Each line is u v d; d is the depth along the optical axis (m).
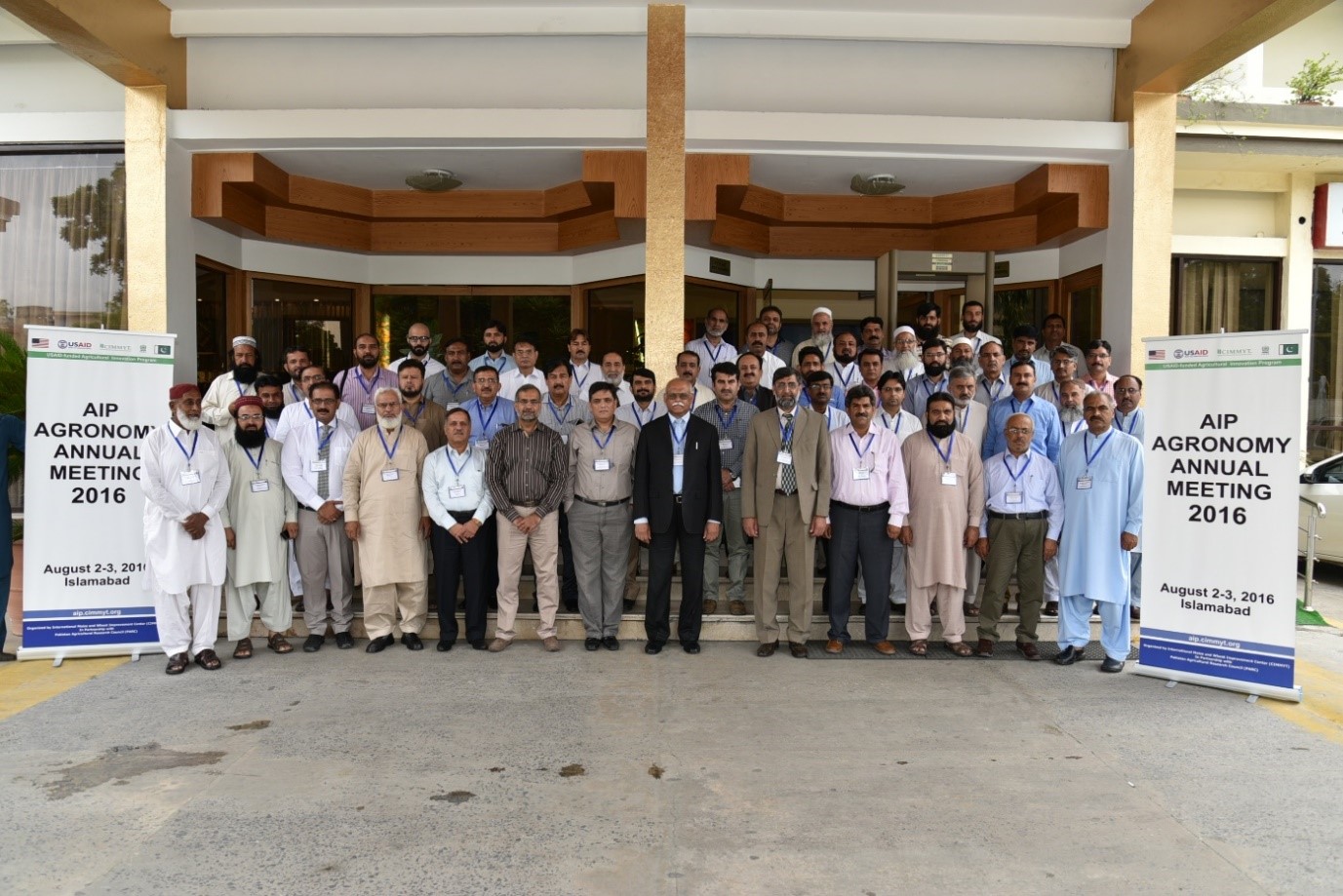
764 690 5.19
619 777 3.95
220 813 3.59
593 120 7.14
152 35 6.89
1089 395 5.77
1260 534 5.22
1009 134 7.31
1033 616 5.94
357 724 4.57
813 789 3.85
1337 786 3.96
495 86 7.32
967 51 7.45
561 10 7.07
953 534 5.85
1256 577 5.22
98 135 7.41
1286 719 4.82
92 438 5.74
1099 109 7.53
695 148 7.48
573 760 4.12
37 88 7.59
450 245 9.42
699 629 6.07
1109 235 7.75
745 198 8.70
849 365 7.43
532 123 7.14
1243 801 3.79
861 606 6.92
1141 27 7.11
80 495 5.73
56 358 5.68
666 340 6.98
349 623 6.12
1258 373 5.25
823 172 8.23
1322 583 8.96
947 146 7.39
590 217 9.03
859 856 3.29
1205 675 5.35
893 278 8.66
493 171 8.23
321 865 3.20
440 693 5.07
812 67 7.41
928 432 6.00
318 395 5.85
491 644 6.00
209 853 3.28
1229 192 10.28
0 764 4.07
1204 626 5.38
